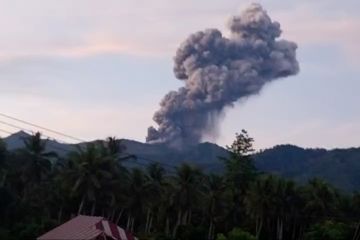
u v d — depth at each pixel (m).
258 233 155.62
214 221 157.75
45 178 151.50
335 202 165.50
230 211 161.12
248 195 156.62
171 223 160.62
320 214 160.75
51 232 83.06
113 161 136.75
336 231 139.00
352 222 160.62
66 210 149.38
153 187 145.88
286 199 158.62
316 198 159.12
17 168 139.38
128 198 144.12
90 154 133.25
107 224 80.81
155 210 161.62
